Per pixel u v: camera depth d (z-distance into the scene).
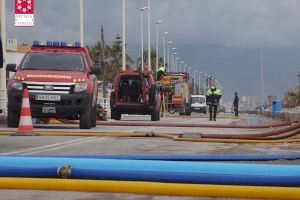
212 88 54.56
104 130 28.89
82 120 29.27
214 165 9.02
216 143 21.50
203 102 114.88
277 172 8.81
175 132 28.59
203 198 10.16
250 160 15.38
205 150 18.69
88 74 29.94
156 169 9.10
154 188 8.89
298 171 8.81
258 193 8.59
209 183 8.90
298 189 8.55
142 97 49.16
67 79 28.50
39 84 28.20
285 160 15.67
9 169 9.53
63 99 28.17
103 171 9.25
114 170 9.20
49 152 17.50
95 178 9.29
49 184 9.21
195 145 20.44
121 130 29.38
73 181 9.17
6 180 9.32
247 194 8.62
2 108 39.88
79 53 31.12
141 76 49.16
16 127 29.27
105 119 45.66
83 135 24.36
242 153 17.88
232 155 15.77
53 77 28.45
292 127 23.56
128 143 20.91
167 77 79.75
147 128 32.69
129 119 54.03
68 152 17.56
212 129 33.50
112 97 49.66
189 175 8.95
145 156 14.69
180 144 20.77
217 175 8.88
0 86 42.53
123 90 49.56
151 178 9.07
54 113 28.25
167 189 8.85
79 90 28.47
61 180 9.22
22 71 29.20
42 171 9.48
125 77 49.38
